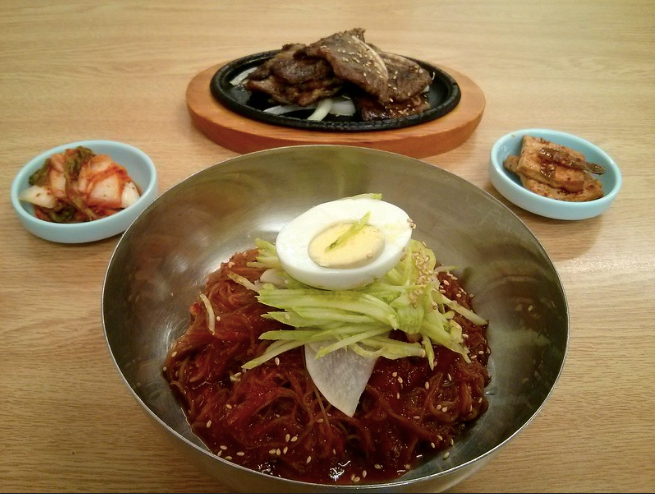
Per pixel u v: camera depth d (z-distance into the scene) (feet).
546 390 0.65
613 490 0.69
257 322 0.78
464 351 0.77
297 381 0.74
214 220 0.93
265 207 0.98
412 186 0.94
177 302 0.87
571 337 0.87
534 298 0.78
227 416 0.71
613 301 0.94
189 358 0.78
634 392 0.80
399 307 0.72
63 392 0.75
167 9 1.85
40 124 1.28
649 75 1.61
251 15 1.84
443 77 1.42
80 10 1.80
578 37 1.81
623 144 1.32
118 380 0.77
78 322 0.85
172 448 0.70
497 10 1.98
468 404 0.74
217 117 1.24
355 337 0.71
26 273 0.93
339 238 0.74
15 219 1.03
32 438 0.70
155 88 1.44
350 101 1.33
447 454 0.72
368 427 0.71
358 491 0.51
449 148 1.27
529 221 1.10
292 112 1.32
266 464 0.70
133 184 1.04
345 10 1.91
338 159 0.94
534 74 1.60
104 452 0.69
